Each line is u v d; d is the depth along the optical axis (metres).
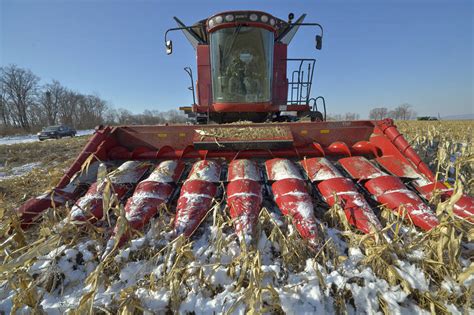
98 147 3.20
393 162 3.04
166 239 2.07
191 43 6.89
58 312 1.64
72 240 2.08
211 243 2.03
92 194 2.54
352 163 3.02
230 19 5.07
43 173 5.00
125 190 2.73
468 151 4.29
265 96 5.60
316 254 1.92
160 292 1.71
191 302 1.67
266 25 5.16
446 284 1.70
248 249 1.91
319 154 3.30
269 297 1.63
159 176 2.72
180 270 1.75
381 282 1.71
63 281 1.84
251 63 5.43
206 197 2.45
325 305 1.63
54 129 30.77
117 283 1.80
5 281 1.78
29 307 1.64
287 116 6.20
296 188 2.46
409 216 2.21
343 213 2.20
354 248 2.01
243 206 2.29
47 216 2.28
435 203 2.42
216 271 1.82
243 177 2.62
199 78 5.97
